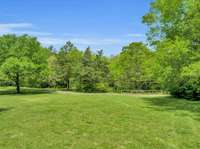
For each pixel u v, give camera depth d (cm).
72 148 1014
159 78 2211
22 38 4784
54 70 6525
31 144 1064
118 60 5984
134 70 5691
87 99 3031
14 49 4666
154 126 1409
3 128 1358
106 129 1327
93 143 1080
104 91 5731
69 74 6450
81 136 1190
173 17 2180
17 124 1462
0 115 1794
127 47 5944
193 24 1998
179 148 1023
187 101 2895
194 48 2042
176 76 2091
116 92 5547
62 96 3666
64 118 1639
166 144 1070
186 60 2003
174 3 2125
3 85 6869
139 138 1155
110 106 2264
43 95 3959
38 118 1648
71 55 6525
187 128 1373
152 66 2253
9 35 4831
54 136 1189
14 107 2283
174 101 2889
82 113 1841
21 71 4572
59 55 6706
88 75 5697
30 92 4806
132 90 5547
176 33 2225
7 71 4538
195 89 3000
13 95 4009
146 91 5384
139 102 2719
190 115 1814
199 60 1967
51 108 2152
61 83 6762
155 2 2333
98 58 5806
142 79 5569
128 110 2011
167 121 1560
